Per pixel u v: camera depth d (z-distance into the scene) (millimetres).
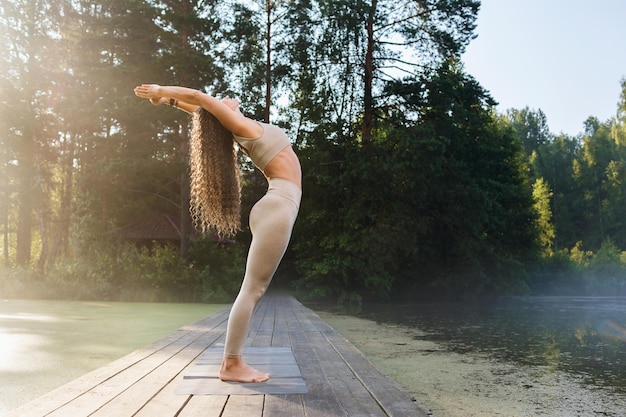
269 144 3447
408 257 21578
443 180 20641
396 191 20328
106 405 2629
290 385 3139
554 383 5277
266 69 20625
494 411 4145
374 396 2857
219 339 5562
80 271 16578
